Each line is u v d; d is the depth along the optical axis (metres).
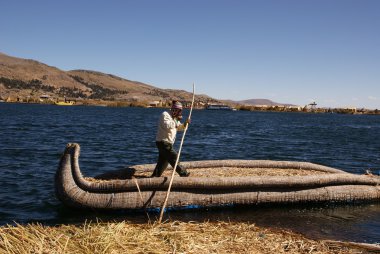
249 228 7.43
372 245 6.67
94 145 23.14
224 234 6.83
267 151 23.52
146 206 8.43
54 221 7.98
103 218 8.10
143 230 6.59
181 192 8.64
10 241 5.29
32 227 6.07
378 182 10.38
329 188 9.68
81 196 8.32
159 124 8.73
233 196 8.93
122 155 19.25
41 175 12.71
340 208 9.47
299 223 8.15
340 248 6.52
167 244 5.98
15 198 9.70
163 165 8.91
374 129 55.75
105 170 14.60
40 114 73.69
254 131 42.50
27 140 24.31
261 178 9.18
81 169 14.60
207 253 5.78
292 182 9.30
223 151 22.69
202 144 26.31
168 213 8.48
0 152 17.92
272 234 7.11
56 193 8.52
